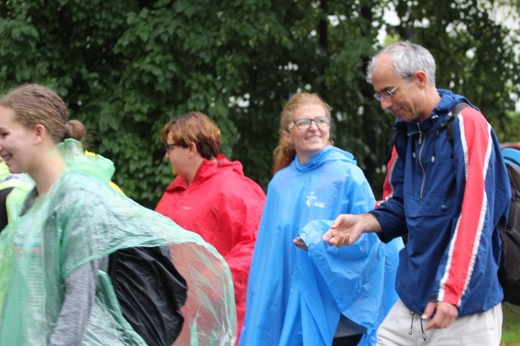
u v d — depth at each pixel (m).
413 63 3.41
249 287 4.65
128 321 2.82
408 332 3.52
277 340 4.52
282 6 10.49
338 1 10.50
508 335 8.73
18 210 2.95
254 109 11.01
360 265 4.35
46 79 9.53
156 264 2.87
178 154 4.96
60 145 2.78
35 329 2.60
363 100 11.13
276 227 4.59
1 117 2.71
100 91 9.67
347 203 4.50
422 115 3.45
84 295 2.58
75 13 9.55
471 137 3.30
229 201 4.82
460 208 3.30
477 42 11.60
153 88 9.51
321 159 4.59
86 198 2.66
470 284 3.23
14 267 2.65
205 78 9.38
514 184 3.61
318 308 4.40
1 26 9.35
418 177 3.51
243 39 9.69
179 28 9.33
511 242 3.43
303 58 10.99
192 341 3.11
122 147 9.42
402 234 3.78
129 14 9.37
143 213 2.84
